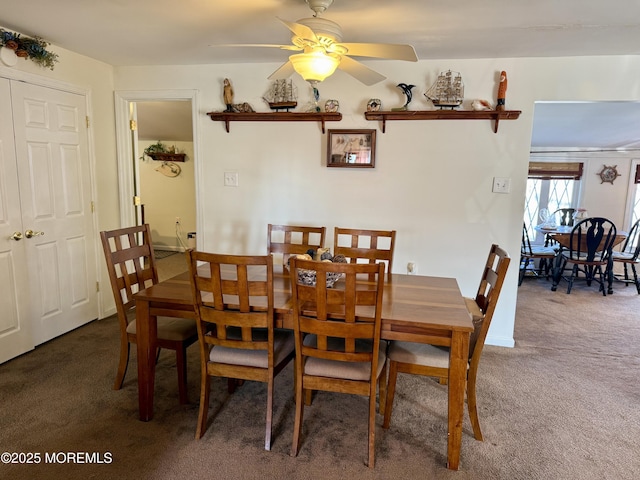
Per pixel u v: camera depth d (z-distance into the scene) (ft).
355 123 11.07
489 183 10.64
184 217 21.97
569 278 18.10
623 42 8.79
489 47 9.32
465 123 10.55
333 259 7.47
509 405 8.04
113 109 12.26
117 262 8.01
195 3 7.31
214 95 11.71
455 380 6.07
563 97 10.05
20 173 9.46
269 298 6.15
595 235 16.08
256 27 8.56
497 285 6.43
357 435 6.98
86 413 7.45
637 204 21.63
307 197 11.64
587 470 6.24
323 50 6.37
